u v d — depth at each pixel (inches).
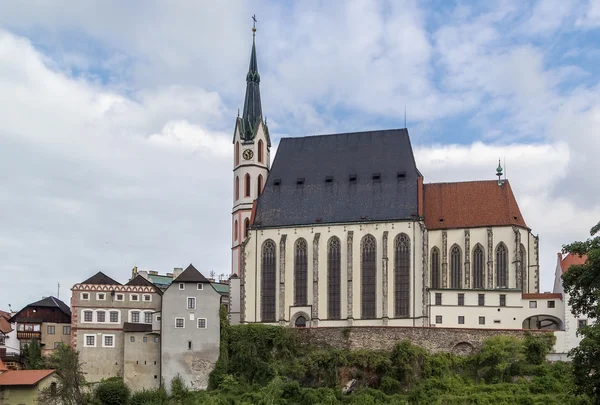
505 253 6924.2
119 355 6279.5
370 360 5895.7
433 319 6673.2
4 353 6555.1
